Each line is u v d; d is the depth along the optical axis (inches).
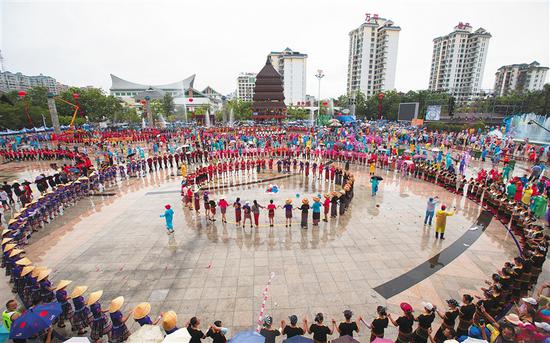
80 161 1214.3
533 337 270.8
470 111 3390.7
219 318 368.8
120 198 866.1
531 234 504.1
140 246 560.7
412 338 303.7
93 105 3287.4
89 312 351.9
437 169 984.9
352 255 515.2
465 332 307.3
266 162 1344.7
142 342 253.4
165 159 1229.7
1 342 304.7
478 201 800.9
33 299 382.9
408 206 765.9
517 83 5442.9
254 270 470.6
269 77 3230.8
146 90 6628.9
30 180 1129.4
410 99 3459.6
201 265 488.7
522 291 406.9
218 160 1407.5
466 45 5167.3
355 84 5561.0
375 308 383.9
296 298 402.6
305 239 577.0
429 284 433.1
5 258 460.8
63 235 619.5
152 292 421.4
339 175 959.0
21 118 2709.2
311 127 2488.9
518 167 1235.9
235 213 675.4
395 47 5039.4
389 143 1658.5
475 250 532.7
